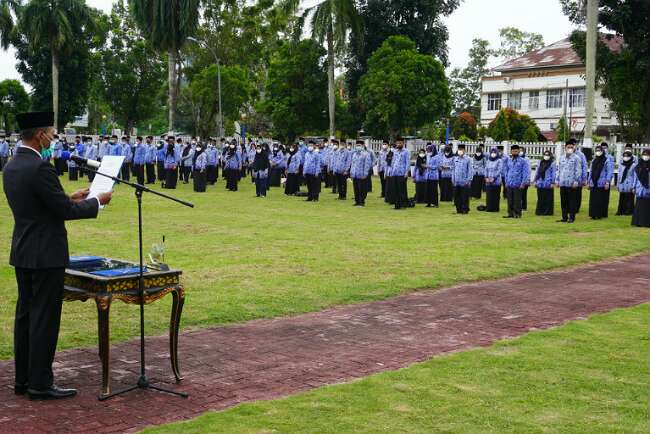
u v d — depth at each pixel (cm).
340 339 763
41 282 568
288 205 2322
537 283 1090
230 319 843
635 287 1070
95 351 711
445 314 882
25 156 576
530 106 6028
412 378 616
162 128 7806
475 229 1712
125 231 1582
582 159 1917
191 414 540
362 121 4475
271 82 4400
